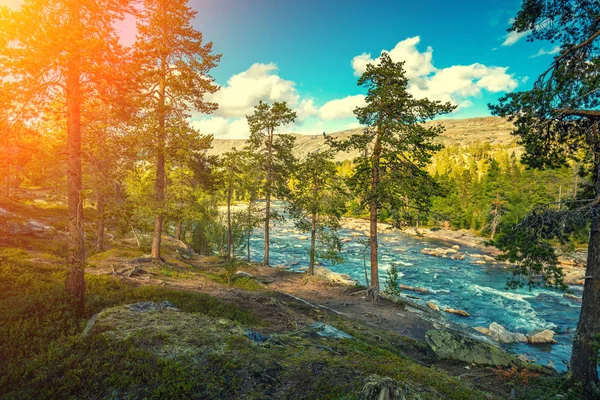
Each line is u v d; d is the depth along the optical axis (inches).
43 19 338.0
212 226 1469.0
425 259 1732.3
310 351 343.9
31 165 430.0
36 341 287.3
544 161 426.3
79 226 371.9
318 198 1104.2
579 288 1228.5
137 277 641.6
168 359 273.4
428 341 520.7
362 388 251.4
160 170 754.8
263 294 685.9
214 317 417.7
